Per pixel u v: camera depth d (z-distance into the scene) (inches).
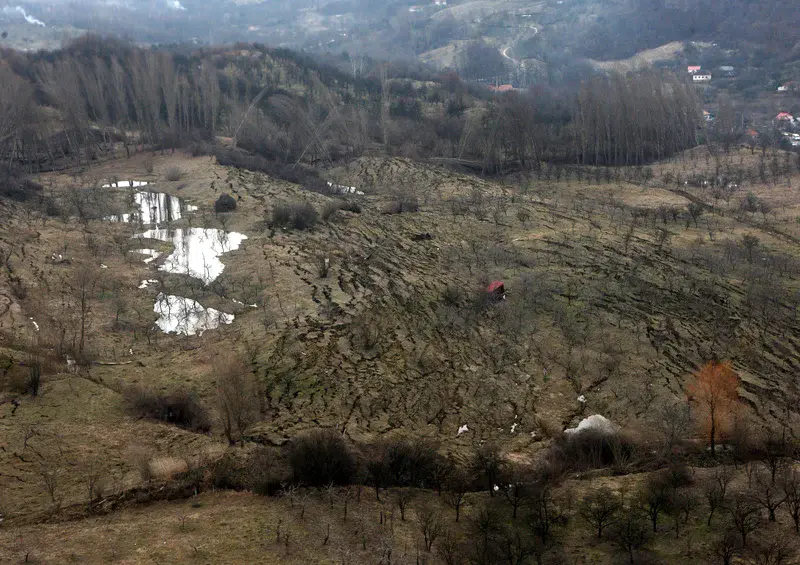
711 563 1094.4
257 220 3203.7
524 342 2084.2
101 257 2659.9
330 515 1218.6
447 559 1103.6
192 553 1080.8
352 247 2901.1
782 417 1739.7
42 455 1375.5
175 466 1338.6
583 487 1368.1
